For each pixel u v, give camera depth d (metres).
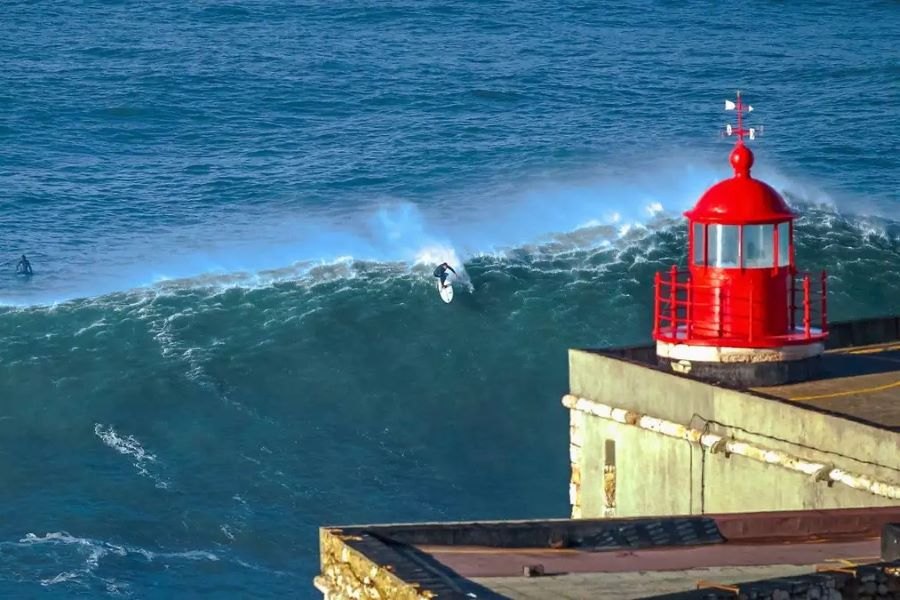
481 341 152.62
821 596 51.31
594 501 84.31
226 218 198.25
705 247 81.56
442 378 144.88
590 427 84.19
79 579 106.62
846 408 76.94
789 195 199.88
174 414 135.62
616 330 157.38
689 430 77.56
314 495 121.06
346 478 123.94
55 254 181.12
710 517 60.78
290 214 198.50
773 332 81.50
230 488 121.50
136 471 124.69
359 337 152.12
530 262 169.25
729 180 82.06
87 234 191.75
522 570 55.41
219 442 130.12
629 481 81.81
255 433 132.12
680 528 60.06
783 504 73.25
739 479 75.50
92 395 138.38
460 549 57.53
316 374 144.25
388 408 138.38
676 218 187.38
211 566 109.50
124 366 144.12
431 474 125.81
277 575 108.94
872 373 83.88
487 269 166.62
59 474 123.75
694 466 77.75
